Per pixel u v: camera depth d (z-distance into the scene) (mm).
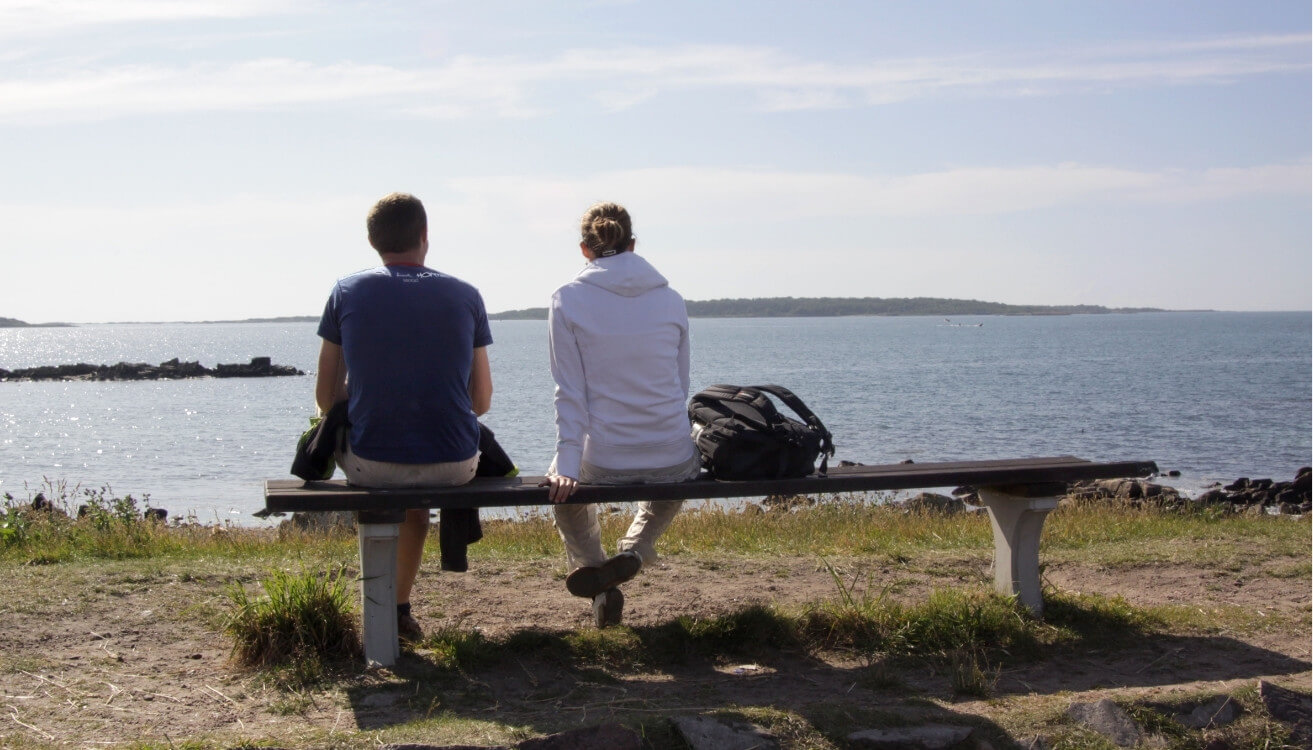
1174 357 102250
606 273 4742
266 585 4625
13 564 6422
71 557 6902
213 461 32031
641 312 4727
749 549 7496
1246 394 54688
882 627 4977
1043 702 4152
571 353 4656
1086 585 6375
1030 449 32594
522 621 5211
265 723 3789
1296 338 165875
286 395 66438
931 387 61031
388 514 4316
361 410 4406
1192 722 4062
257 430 43188
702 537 8398
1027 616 5160
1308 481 21750
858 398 52750
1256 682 4348
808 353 118312
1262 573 6617
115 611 5219
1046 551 7617
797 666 4645
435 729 3668
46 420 48625
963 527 8922
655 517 5051
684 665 4629
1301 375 71625
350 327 4406
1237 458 31234
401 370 4379
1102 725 3986
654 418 4723
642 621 5176
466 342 4539
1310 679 4438
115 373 88062
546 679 4352
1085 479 5129
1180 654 4844
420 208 4637
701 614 5148
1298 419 42000
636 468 4703
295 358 144875
